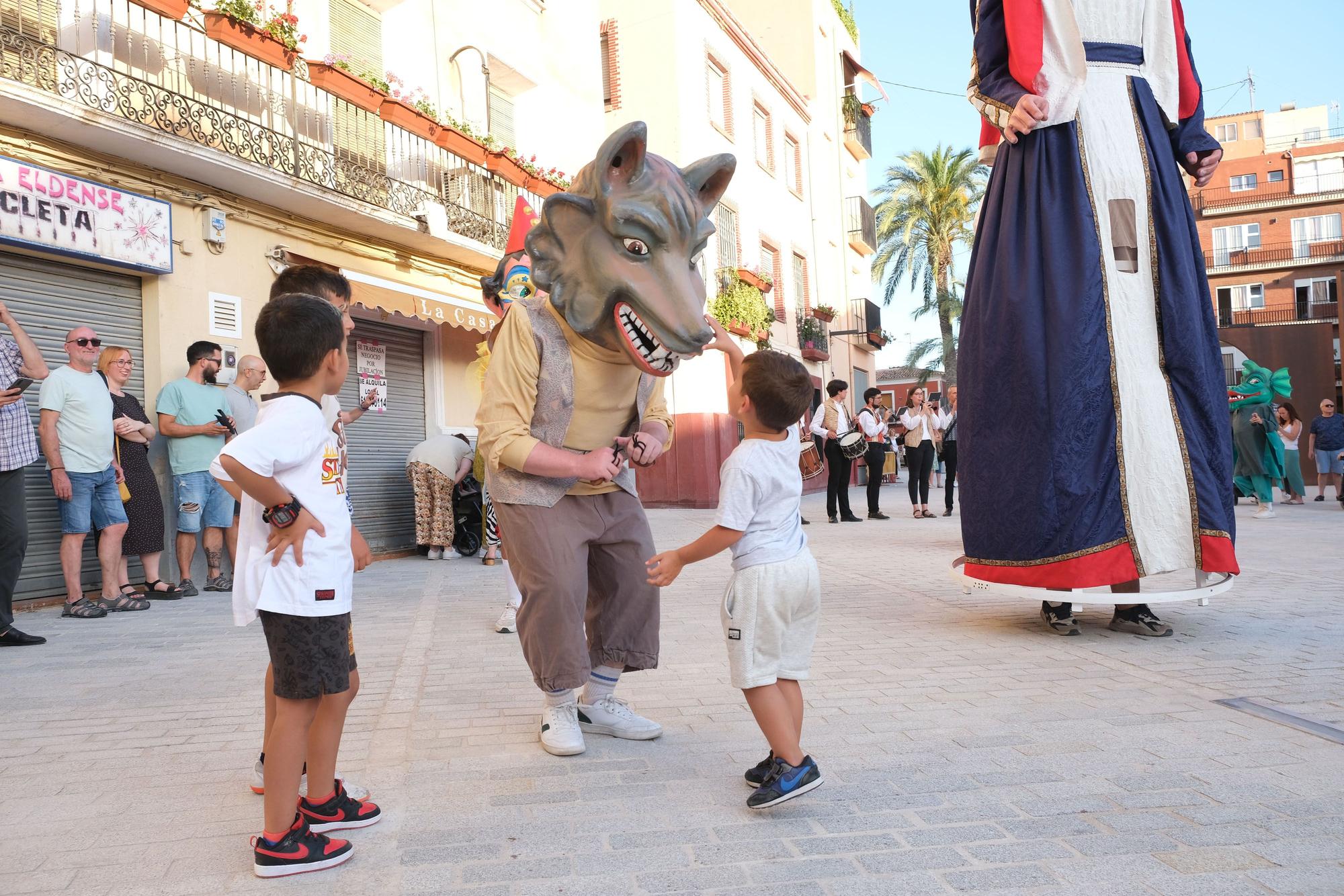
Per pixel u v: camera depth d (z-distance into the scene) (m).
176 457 7.70
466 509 10.80
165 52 8.16
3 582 5.55
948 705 3.93
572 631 3.36
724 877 2.35
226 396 7.99
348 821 2.70
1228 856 2.41
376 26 11.12
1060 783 2.97
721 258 20.48
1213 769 3.07
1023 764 3.17
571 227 3.19
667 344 3.05
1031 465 5.23
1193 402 5.21
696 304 3.07
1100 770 3.09
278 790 2.43
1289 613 5.82
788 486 2.89
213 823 2.80
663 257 3.08
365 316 10.90
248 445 2.37
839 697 4.07
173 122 7.74
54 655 5.29
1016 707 3.87
